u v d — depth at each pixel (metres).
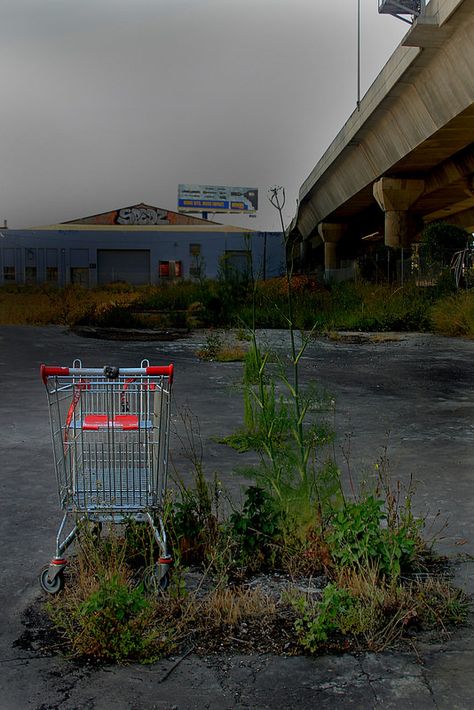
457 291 25.81
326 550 4.58
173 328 25.67
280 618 4.00
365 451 7.62
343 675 3.47
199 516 4.92
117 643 3.62
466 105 28.67
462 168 41.19
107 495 4.48
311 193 65.50
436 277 29.58
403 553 4.49
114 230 79.75
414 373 13.95
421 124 34.25
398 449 7.72
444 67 28.53
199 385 12.28
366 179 48.31
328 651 3.69
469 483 6.44
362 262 39.00
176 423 9.08
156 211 97.75
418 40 26.95
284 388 11.62
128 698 3.28
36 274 79.62
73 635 3.76
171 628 3.83
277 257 58.69
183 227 88.25
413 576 4.49
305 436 6.66
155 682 3.41
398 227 45.97
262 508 4.91
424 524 5.07
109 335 22.52
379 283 33.03
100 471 4.68
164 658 3.63
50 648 3.70
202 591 4.29
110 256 79.62
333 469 5.18
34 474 6.78
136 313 28.31
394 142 39.31
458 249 31.50
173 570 4.36
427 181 46.31
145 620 3.77
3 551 4.91
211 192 129.62
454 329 21.91
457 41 26.47
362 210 63.44
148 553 4.59
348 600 3.95
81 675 3.46
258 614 4.01
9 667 3.52
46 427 8.88
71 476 4.50
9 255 79.81
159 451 4.55
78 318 27.27
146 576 4.27
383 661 3.59
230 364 15.27
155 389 4.59
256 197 130.25
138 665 3.56
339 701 3.26
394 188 45.31
